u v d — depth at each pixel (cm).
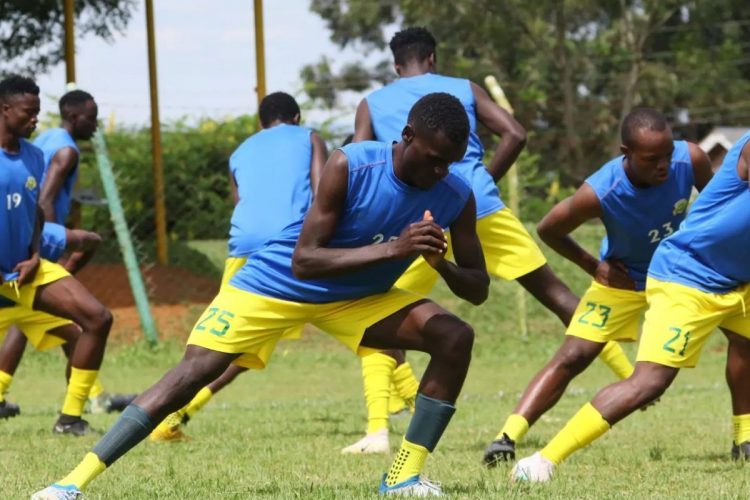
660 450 1427
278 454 1455
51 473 1282
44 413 2061
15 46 4638
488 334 3397
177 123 4388
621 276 1398
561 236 1416
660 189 1341
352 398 2384
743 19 8306
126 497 1102
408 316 1098
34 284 1661
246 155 1705
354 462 1371
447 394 1095
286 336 1427
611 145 8112
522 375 2825
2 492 1140
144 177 4197
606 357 1595
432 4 7538
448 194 1086
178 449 1517
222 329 1096
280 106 1761
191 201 4294
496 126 1622
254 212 1653
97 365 1695
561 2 7606
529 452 1468
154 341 3120
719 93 8181
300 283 1098
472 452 1474
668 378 1225
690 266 1235
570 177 7962
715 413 1928
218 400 2347
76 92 2002
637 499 1062
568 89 7856
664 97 8144
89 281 3600
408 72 1639
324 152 1716
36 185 1652
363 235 1078
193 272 3806
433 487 1109
